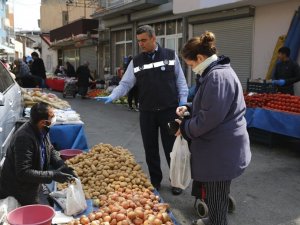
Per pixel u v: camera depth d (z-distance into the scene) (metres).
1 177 3.33
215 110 2.65
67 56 31.12
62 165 3.52
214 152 2.82
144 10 16.81
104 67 23.17
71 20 32.28
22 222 2.96
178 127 3.35
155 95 4.52
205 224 3.63
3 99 4.05
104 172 4.32
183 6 12.42
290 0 9.76
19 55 49.00
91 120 10.74
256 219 4.12
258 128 7.22
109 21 20.53
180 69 4.65
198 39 2.83
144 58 4.52
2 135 4.08
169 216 3.38
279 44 9.85
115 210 3.32
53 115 3.31
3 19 33.59
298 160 6.42
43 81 14.19
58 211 3.51
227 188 2.93
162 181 5.24
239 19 11.49
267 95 7.38
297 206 4.47
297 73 7.57
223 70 2.73
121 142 7.86
